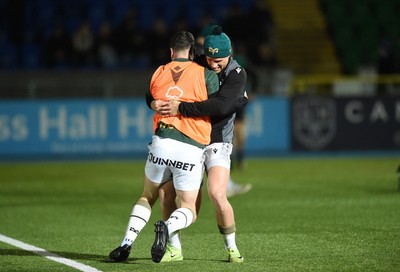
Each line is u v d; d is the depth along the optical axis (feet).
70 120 243.81
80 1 302.45
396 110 258.37
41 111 241.96
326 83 272.10
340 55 312.71
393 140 258.16
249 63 255.09
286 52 311.88
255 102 251.39
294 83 266.77
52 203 148.36
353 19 320.29
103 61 270.87
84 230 116.98
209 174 85.87
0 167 222.48
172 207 88.12
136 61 272.92
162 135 84.99
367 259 90.02
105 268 85.51
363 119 256.32
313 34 317.42
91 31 295.07
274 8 323.57
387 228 113.39
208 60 86.12
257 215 129.80
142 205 86.89
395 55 282.15
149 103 87.30
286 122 253.65
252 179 187.83
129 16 278.46
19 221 126.31
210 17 281.13
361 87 266.36
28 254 96.27
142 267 85.87
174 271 83.56
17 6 291.38
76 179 191.11
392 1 324.80
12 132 240.12
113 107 246.27
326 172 202.59
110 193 163.73
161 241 80.23
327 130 254.68
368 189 164.55
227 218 86.38
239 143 210.79
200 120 84.48
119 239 108.58
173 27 276.82
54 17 297.33
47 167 221.87
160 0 309.63
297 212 132.46
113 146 246.47
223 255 94.02
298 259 90.63
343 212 131.13
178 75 85.51
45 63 274.36
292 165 223.10
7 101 239.50
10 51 284.20
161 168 85.35
